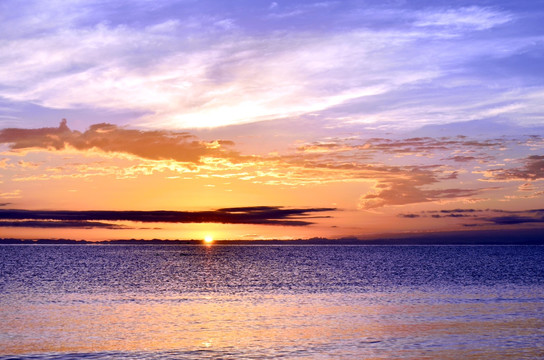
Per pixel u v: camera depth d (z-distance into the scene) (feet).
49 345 96.58
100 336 104.27
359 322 117.91
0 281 238.89
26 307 147.13
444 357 85.81
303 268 347.56
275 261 463.42
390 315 127.85
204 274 289.12
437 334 103.30
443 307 141.18
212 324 116.88
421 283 222.89
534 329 107.55
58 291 194.49
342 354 88.58
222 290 197.36
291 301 159.53
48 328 112.88
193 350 92.07
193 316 128.77
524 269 326.03
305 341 98.53
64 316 129.59
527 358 84.58
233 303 155.02
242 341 99.04
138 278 260.01
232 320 122.21
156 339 101.35
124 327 113.80
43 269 332.19
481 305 144.46
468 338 99.35
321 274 285.23
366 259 510.17
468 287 202.08
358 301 157.58
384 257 571.28
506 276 262.88
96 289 202.59
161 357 87.56
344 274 284.20
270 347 94.07
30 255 606.14
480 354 87.30
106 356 88.38
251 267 361.92
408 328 109.91
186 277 266.98
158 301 160.86
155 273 297.53
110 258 529.04
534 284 214.69
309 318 124.47
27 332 108.47
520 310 134.21
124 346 95.50
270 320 122.01
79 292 190.60
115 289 202.49
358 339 99.71
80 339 101.65
